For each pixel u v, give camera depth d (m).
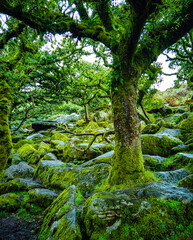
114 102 3.57
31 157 8.40
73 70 7.34
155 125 8.02
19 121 7.09
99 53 5.72
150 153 5.62
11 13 2.77
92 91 8.48
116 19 3.90
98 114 15.95
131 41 2.96
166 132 7.18
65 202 3.04
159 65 5.05
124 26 3.43
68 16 3.32
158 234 1.84
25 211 3.88
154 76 5.11
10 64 3.96
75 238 2.04
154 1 2.17
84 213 2.44
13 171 6.41
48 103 7.63
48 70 5.77
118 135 3.45
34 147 10.09
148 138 5.88
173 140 5.76
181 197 2.12
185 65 9.47
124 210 2.09
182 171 3.91
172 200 2.10
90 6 3.50
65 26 3.16
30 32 4.20
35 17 2.92
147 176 3.23
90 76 7.94
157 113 12.38
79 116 19.77
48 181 5.43
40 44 5.28
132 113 3.39
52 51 5.40
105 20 3.53
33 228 3.16
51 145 10.41
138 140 3.40
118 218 2.06
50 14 3.14
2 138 2.78
